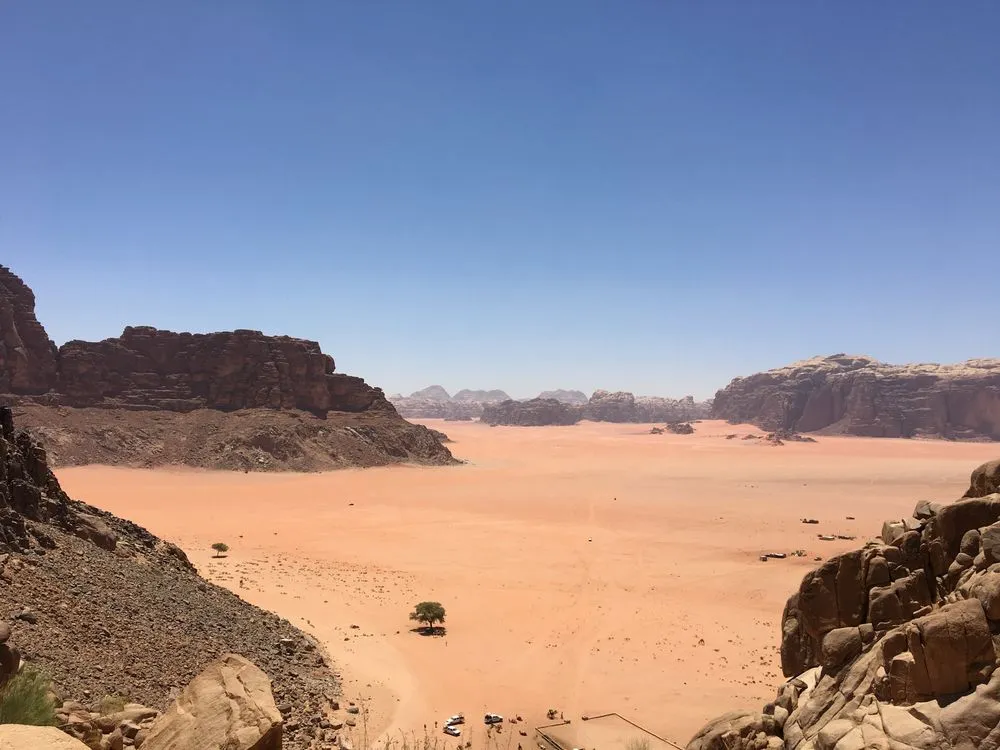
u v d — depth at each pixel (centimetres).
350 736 3244
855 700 1606
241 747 1359
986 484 2014
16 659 1798
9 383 18062
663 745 3600
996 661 1384
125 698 2666
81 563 3638
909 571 1920
